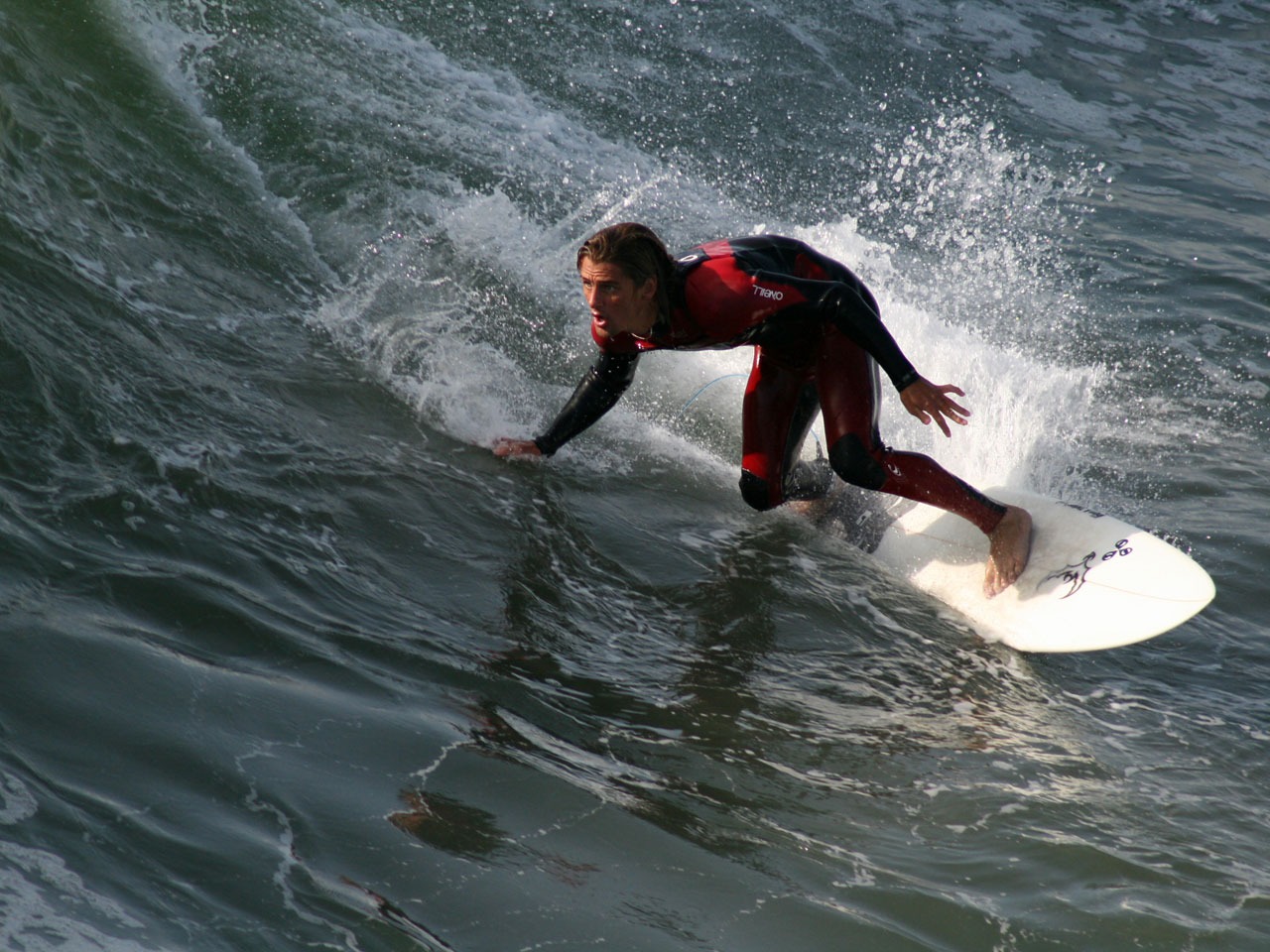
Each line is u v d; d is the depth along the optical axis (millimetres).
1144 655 14742
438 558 13680
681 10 37000
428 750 9812
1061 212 29922
